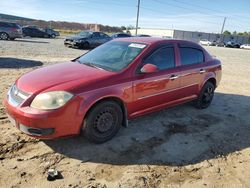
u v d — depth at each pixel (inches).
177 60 202.2
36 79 153.1
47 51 636.7
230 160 156.6
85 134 153.3
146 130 187.5
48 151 149.7
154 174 136.5
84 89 145.1
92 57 193.9
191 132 191.0
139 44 188.9
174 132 188.4
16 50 599.5
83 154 149.4
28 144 155.0
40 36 1334.9
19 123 140.9
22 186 119.6
